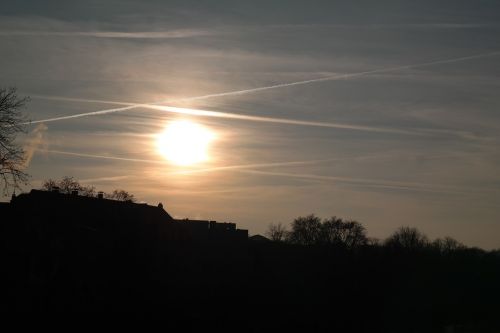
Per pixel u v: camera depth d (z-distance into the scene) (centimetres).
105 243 9581
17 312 7438
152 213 10781
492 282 15025
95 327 7769
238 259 11944
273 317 10212
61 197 10512
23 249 8338
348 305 11612
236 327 9281
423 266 14088
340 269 12612
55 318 7631
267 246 12888
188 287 10469
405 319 12238
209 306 9838
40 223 9075
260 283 11225
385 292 12675
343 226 16338
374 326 11469
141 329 8188
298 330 10138
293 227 17575
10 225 8894
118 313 8438
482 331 11744
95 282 8906
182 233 11625
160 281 10012
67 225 9344
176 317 8994
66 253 8875
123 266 9556
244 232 14025
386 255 13850
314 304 11112
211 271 11481
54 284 8350
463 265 15200
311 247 13212
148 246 10162
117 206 10712
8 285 7906
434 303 13362
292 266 12369
